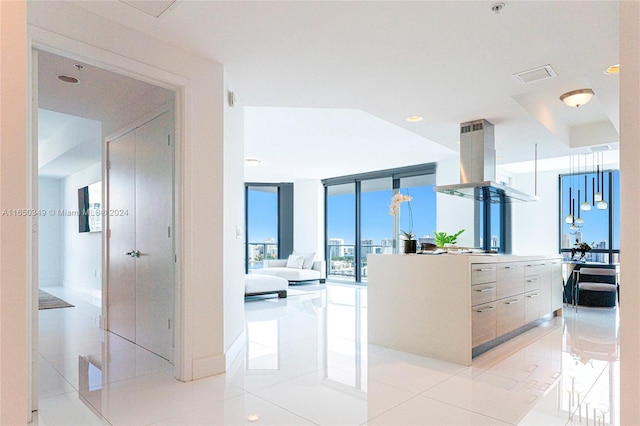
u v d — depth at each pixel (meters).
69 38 2.28
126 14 2.38
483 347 3.60
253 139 6.24
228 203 3.30
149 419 2.21
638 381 1.02
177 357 2.83
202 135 2.92
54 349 3.62
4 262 0.81
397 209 4.29
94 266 7.05
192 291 2.83
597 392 2.63
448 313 3.33
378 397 2.53
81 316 5.26
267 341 3.98
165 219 3.34
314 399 2.49
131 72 2.58
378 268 3.84
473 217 7.41
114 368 3.07
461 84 3.44
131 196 3.91
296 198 10.55
